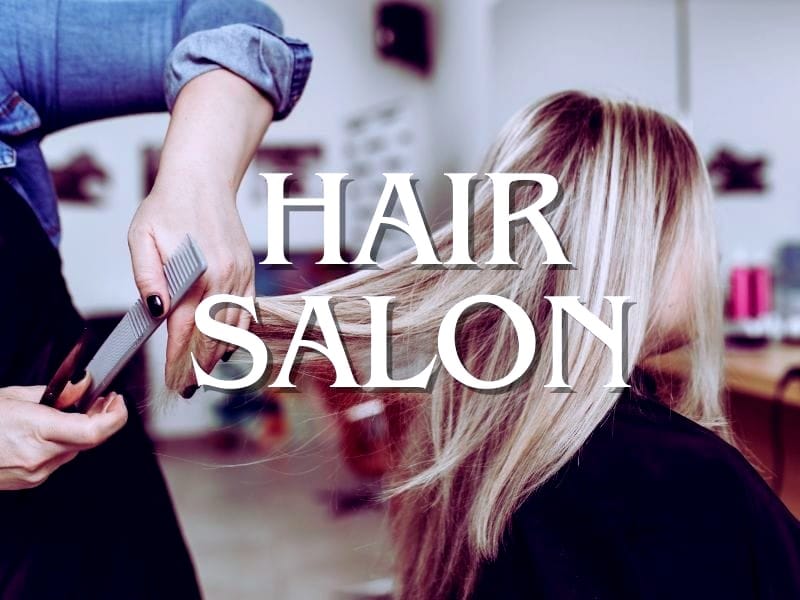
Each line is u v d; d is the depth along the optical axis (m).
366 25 4.59
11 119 0.71
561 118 0.75
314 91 4.58
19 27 0.71
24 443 0.54
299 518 3.19
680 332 0.77
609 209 0.70
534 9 3.63
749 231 3.25
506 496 0.67
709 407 0.80
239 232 0.59
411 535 0.85
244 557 2.81
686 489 0.62
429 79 4.62
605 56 3.46
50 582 0.70
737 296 2.56
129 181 4.61
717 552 0.61
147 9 0.75
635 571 0.61
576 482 0.65
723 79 3.27
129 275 4.64
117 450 0.76
